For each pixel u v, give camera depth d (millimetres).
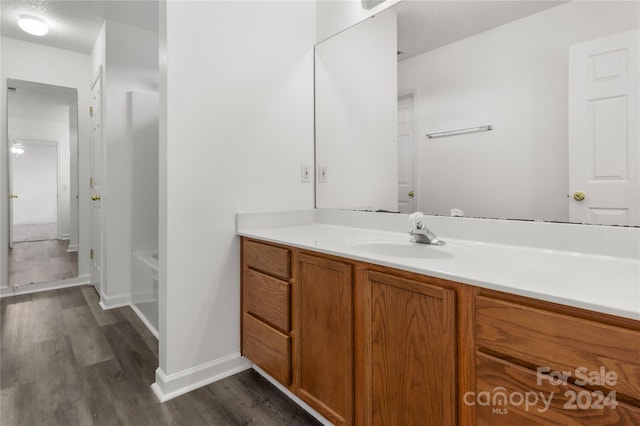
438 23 1550
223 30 1781
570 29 1180
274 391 1701
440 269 982
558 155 1217
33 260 3977
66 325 2518
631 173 1072
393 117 1747
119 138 2908
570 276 901
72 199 3982
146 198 3002
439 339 972
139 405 1574
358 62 1908
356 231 1840
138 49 2971
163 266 1664
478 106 1426
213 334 1789
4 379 1781
